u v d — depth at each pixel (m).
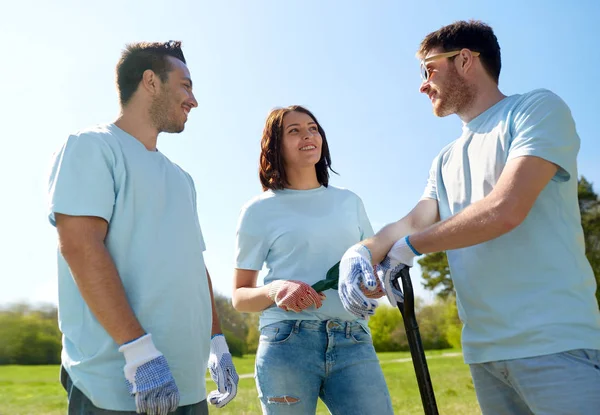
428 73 2.20
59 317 1.84
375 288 1.97
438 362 10.43
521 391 1.88
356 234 2.60
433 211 2.26
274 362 2.32
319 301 2.23
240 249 2.59
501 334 1.92
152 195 1.90
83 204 1.72
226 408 5.92
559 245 1.89
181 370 1.86
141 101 2.00
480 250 1.98
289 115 2.66
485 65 2.13
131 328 1.68
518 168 1.82
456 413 5.92
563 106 1.91
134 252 1.85
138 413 1.73
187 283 1.92
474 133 2.10
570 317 1.82
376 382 2.34
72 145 1.80
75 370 1.76
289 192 2.64
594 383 1.76
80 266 1.69
